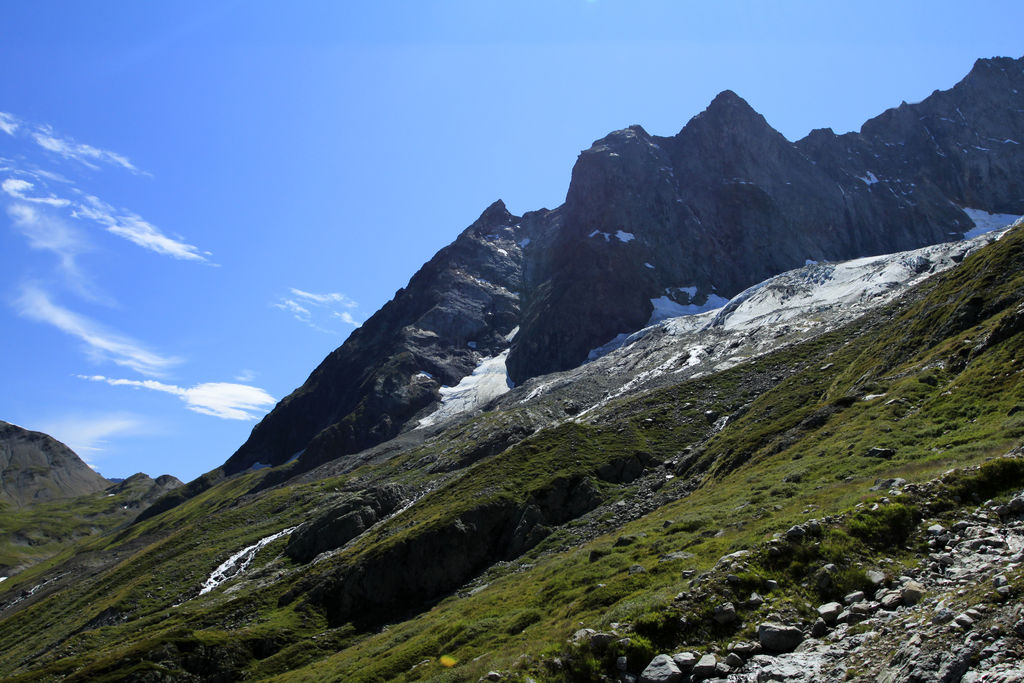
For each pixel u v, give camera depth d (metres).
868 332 106.19
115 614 116.31
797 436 63.12
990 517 24.31
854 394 65.88
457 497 91.75
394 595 78.19
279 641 74.12
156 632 89.50
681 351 160.12
